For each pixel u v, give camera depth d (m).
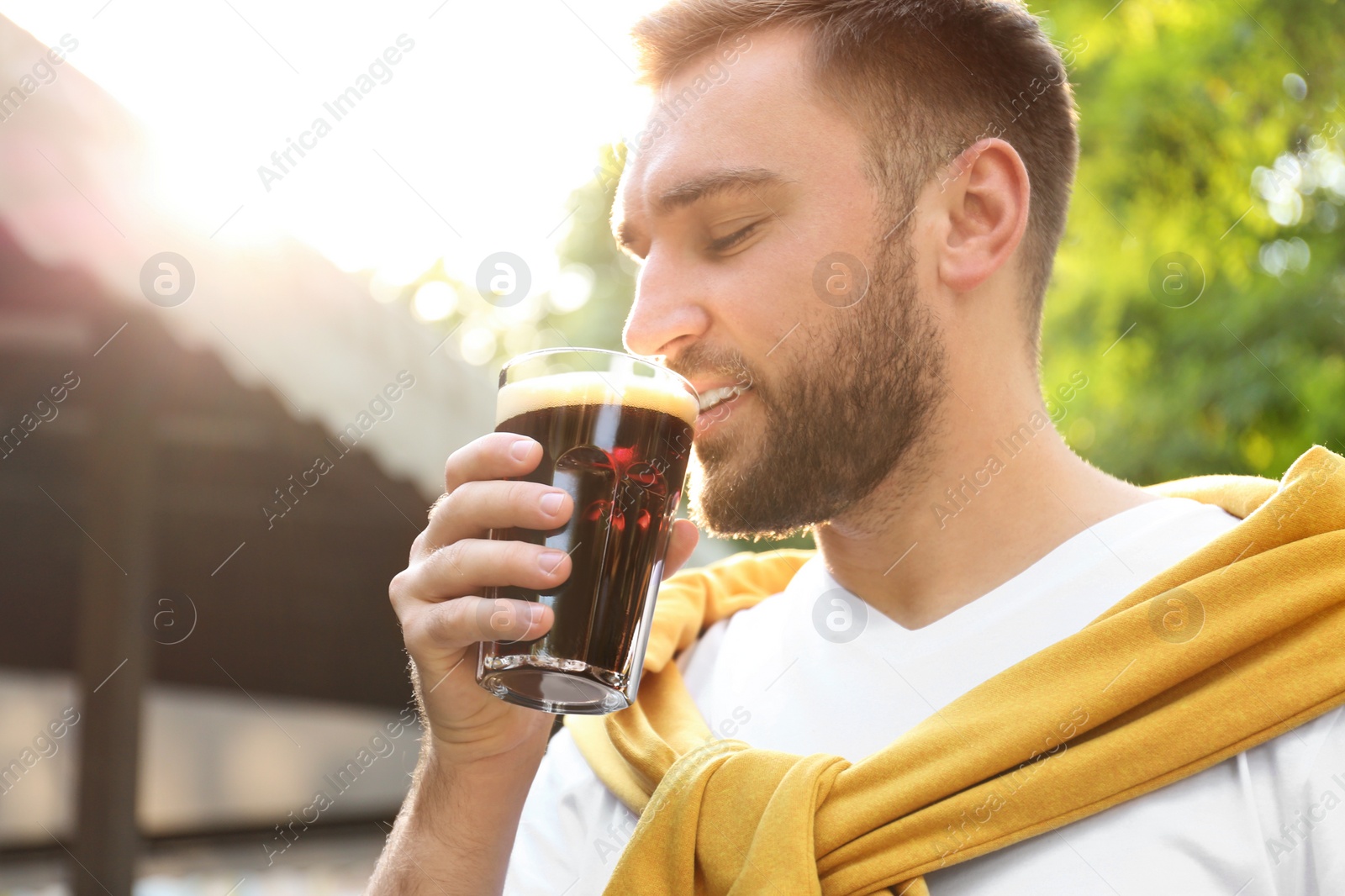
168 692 7.86
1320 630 1.55
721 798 1.62
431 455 4.65
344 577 7.23
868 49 1.86
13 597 7.38
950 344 1.85
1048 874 1.49
